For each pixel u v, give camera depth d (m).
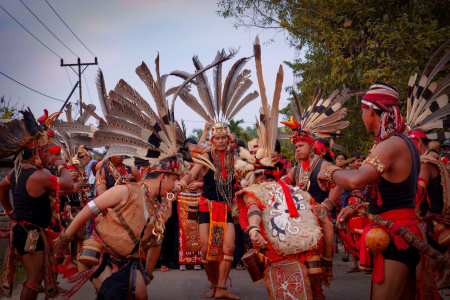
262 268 3.39
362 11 10.06
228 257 4.77
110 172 5.25
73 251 5.73
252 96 5.02
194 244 6.55
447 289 4.61
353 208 3.02
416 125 3.85
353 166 5.47
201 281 5.90
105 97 4.63
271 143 3.74
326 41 10.12
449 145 5.33
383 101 2.87
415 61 8.94
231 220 4.83
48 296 3.88
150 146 3.36
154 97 3.45
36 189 3.87
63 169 4.14
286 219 3.29
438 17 10.08
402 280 2.74
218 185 4.74
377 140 2.86
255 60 3.61
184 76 5.01
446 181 3.86
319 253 3.40
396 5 10.20
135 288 3.15
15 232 3.85
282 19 11.93
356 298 4.75
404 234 2.68
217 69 5.04
